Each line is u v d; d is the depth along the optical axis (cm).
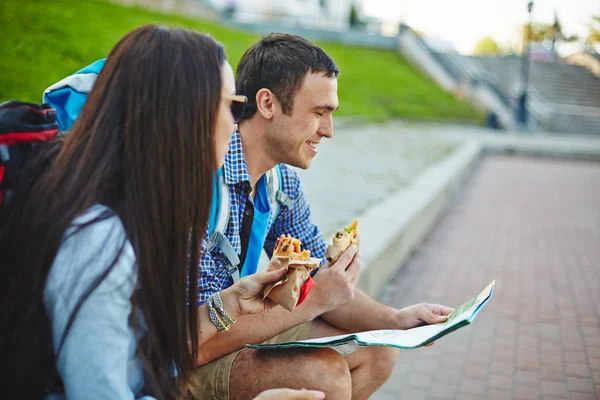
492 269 570
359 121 1678
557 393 331
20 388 137
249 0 3100
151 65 139
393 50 2886
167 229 142
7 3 957
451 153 1292
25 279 132
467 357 375
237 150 200
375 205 649
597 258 616
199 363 192
